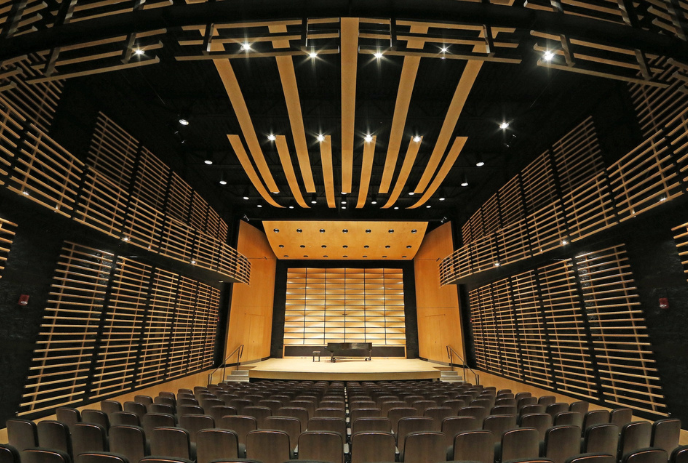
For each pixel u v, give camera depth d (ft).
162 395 21.67
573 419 13.79
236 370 42.14
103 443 11.01
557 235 26.13
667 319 18.54
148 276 29.45
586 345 24.17
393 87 27.22
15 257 17.93
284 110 29.68
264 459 10.66
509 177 35.88
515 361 33.14
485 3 7.80
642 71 7.94
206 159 32.58
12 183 16.78
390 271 64.23
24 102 18.13
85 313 22.75
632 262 20.86
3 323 17.21
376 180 43.32
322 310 62.34
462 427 12.84
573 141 26.50
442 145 26.91
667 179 17.38
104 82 24.44
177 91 27.30
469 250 39.47
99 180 23.57
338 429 12.71
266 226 52.42
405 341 60.13
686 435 16.89
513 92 27.32
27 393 18.13
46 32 7.83
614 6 9.31
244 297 49.60
